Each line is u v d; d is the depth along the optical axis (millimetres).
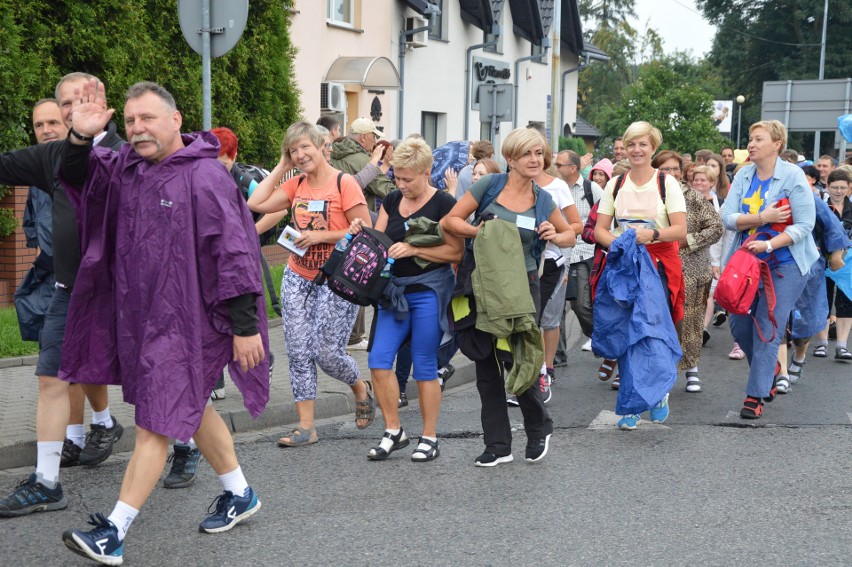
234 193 4871
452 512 5621
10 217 11328
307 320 7059
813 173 12398
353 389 7438
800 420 7973
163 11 13945
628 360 7379
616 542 5156
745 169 8352
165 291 4738
